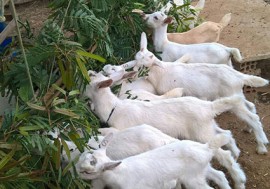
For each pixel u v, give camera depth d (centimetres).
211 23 311
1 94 225
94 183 205
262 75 321
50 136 192
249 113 246
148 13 314
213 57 283
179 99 235
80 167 193
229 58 286
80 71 210
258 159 254
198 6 341
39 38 217
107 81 231
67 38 231
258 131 248
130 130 220
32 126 180
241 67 310
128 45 287
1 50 246
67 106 199
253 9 366
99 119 241
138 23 286
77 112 196
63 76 202
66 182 190
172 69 269
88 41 251
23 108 192
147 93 255
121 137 218
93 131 213
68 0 234
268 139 269
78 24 232
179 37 308
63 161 208
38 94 210
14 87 213
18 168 171
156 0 320
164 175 201
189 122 231
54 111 184
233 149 242
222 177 217
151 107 236
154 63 267
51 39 211
